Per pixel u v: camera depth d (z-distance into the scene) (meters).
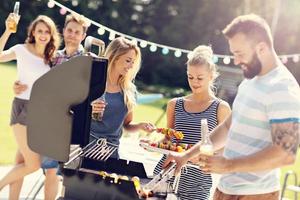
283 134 2.49
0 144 7.36
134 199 2.81
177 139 3.60
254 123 2.63
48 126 2.70
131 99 3.96
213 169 2.60
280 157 2.49
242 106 2.70
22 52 4.31
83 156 3.22
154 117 11.58
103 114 3.85
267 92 2.57
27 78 4.29
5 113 9.54
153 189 2.90
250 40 2.58
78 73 2.67
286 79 2.57
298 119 2.50
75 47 4.44
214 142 3.13
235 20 2.67
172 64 17.20
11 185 4.41
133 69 3.97
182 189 3.50
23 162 4.43
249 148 2.66
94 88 3.01
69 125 2.69
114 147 3.70
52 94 2.68
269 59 2.62
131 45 3.92
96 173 2.89
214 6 16.98
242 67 2.66
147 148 3.32
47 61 4.35
